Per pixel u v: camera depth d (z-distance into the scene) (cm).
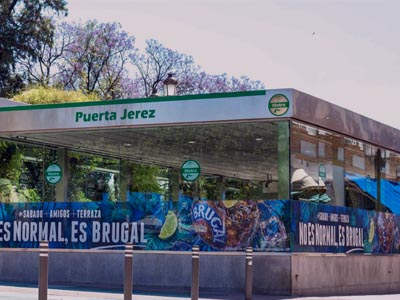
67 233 2305
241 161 2130
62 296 1855
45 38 5269
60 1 5347
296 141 2100
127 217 2250
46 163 2372
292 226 2050
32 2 5234
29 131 2362
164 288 2136
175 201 2206
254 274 2067
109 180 2295
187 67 5897
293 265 2039
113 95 5656
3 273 2344
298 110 2077
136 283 2197
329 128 2248
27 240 2345
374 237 2545
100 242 2267
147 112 2205
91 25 5700
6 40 5103
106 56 5684
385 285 2600
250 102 2089
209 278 2117
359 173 2478
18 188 2388
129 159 2278
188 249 2167
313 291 2119
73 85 5553
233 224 2122
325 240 2212
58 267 2289
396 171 2789
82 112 2288
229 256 2108
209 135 2178
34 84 5256
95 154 2322
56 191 2344
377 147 2638
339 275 2275
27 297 1783
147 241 2216
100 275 2242
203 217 2164
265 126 2105
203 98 2144
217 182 2159
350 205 2392
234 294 2016
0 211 2384
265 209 2083
